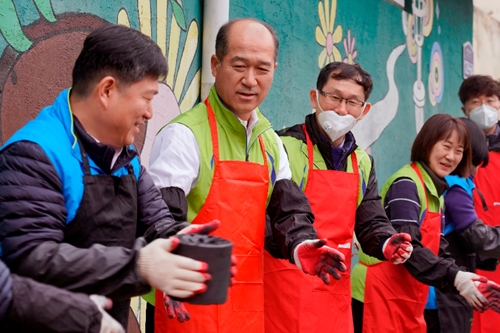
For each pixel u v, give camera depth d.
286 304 3.14
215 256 1.72
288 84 4.77
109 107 1.88
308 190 3.23
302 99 4.96
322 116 3.25
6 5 2.70
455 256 3.99
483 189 5.15
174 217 2.45
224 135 2.68
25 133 1.83
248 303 2.67
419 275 3.44
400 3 6.58
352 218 3.27
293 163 3.24
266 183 2.74
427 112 7.17
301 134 3.31
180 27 3.79
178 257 1.68
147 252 1.70
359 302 3.70
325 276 2.54
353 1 5.69
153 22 3.59
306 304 3.14
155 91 1.94
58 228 1.80
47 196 1.77
